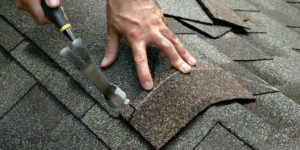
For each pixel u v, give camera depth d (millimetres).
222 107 402
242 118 393
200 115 394
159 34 443
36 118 428
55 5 390
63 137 406
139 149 380
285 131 434
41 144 408
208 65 465
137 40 444
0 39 492
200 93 409
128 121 396
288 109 468
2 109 441
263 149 368
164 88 416
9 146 414
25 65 464
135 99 413
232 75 490
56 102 434
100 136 396
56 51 463
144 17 451
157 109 398
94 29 494
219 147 372
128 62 456
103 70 448
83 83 432
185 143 376
